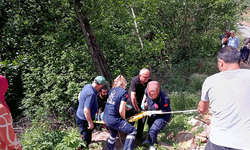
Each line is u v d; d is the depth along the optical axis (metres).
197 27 10.22
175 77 8.23
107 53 6.59
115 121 3.41
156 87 3.43
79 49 5.82
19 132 5.92
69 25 5.45
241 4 9.77
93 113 3.65
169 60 9.38
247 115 1.70
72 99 5.70
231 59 1.91
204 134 3.87
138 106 4.27
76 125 5.51
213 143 1.85
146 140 4.09
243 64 9.28
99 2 5.15
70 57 5.82
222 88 1.82
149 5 5.92
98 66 5.67
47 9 4.84
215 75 1.94
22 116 6.93
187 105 5.41
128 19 6.20
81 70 6.18
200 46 10.78
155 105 3.65
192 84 7.48
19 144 2.34
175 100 5.70
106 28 6.48
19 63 4.52
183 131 4.19
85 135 3.76
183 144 3.79
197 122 4.34
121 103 3.38
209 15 9.54
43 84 6.50
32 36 4.95
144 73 3.81
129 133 3.42
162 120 3.67
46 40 5.22
